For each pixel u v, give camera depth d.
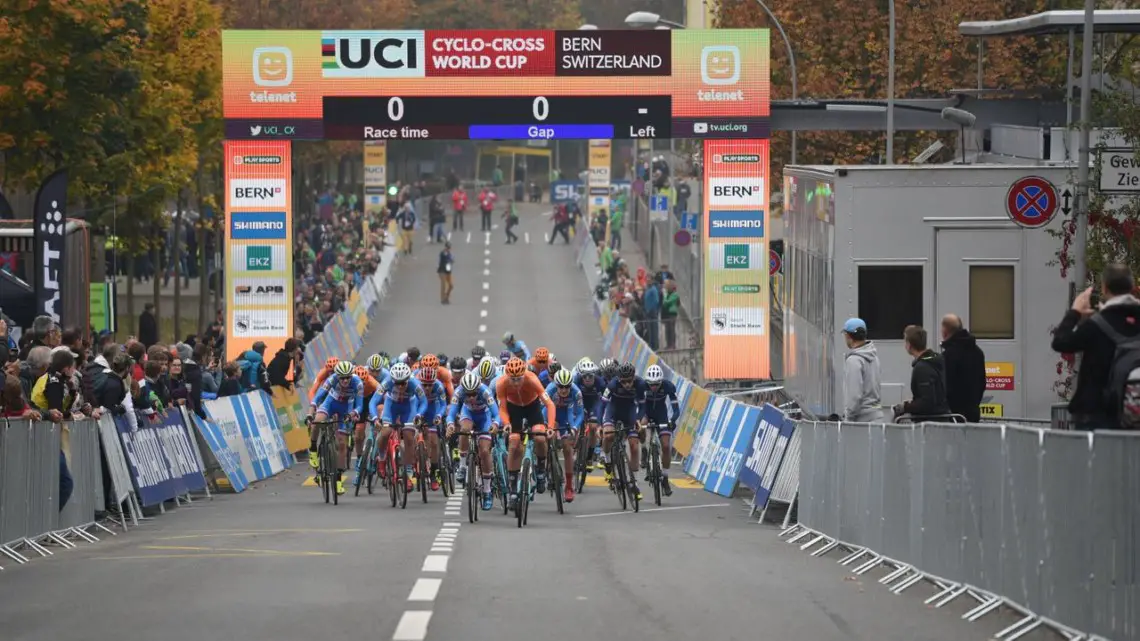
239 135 115.56
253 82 115.06
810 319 78.12
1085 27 67.12
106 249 135.12
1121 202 67.69
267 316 117.88
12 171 121.19
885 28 148.12
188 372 79.44
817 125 118.81
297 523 62.12
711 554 47.41
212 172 175.75
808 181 79.44
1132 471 27.72
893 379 67.44
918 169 67.06
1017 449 33.62
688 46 115.06
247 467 86.62
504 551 47.28
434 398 71.62
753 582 40.12
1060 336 35.69
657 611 34.31
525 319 190.25
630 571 42.12
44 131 117.75
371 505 71.88
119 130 122.94
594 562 44.31
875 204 67.19
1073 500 30.47
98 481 59.56
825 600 36.81
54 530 53.12
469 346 170.00
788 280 89.75
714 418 86.12
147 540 54.47
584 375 72.94
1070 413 35.69
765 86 115.69
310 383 126.75
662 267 172.50
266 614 33.38
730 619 33.34
